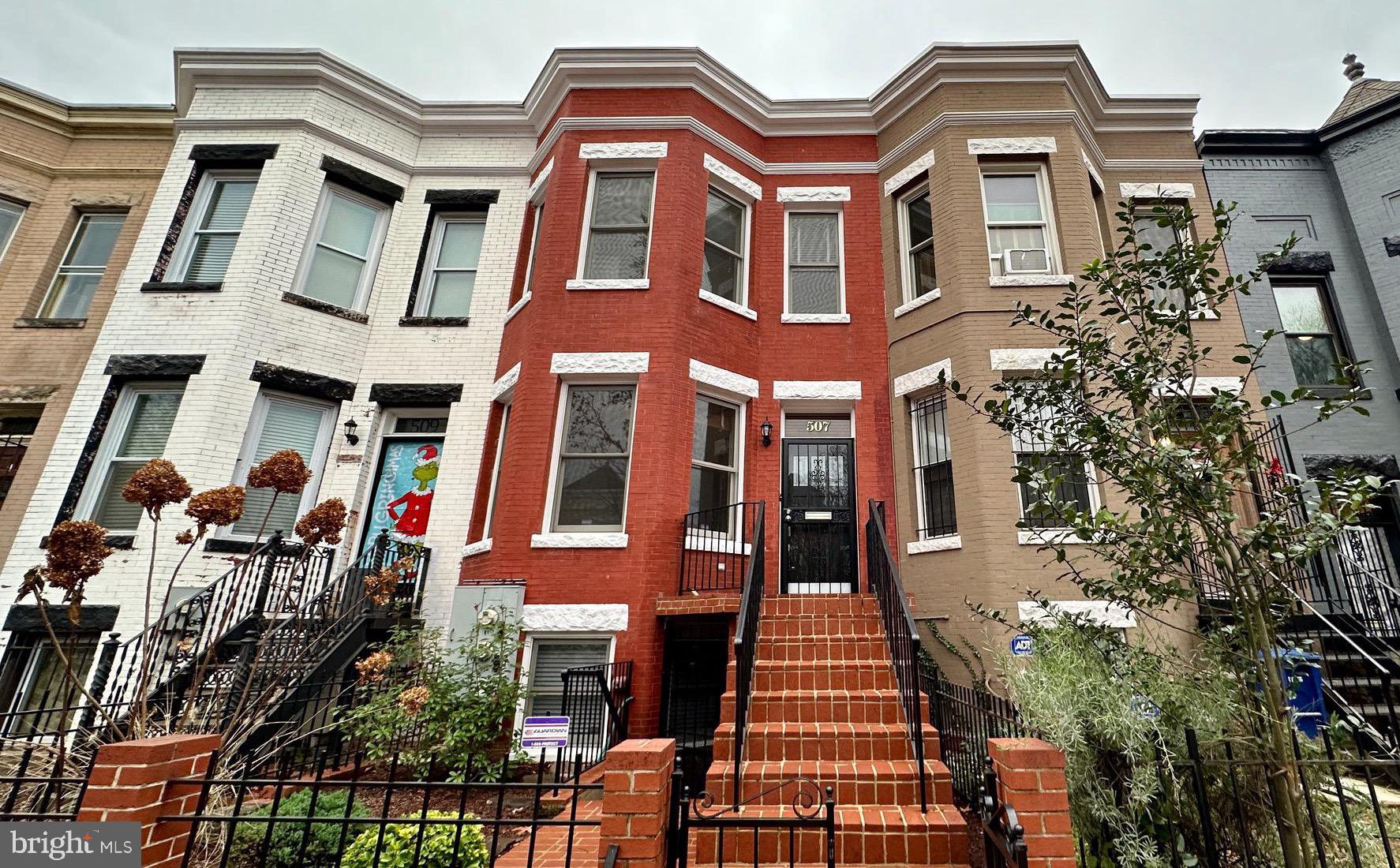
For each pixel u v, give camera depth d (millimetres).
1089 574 6684
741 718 4172
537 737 4270
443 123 10508
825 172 9938
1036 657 3953
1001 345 7859
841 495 8359
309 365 8898
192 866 3812
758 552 5953
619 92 9508
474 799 5297
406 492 8922
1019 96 9016
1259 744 3307
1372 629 6223
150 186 10148
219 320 8539
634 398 8180
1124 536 3625
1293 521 5820
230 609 5832
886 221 9516
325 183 9734
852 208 9750
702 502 8195
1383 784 5238
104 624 7297
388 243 9945
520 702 6445
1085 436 3807
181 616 6941
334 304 9461
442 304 9930
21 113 10078
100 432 8203
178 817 2908
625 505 7617
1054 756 2953
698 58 9438
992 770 3027
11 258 9688
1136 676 3684
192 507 5031
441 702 5785
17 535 7727
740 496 8375
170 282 8820
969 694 4672
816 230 9969
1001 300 8070
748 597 5094
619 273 8828
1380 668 4621
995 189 8914
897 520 8109
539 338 8289
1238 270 9031
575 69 9500
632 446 7809
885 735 4422
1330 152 9531
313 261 9422
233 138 9609
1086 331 4133
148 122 10258
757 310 9320
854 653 5590
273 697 5598
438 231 10312
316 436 8891
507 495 7629
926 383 8242
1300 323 8945
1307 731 4742
